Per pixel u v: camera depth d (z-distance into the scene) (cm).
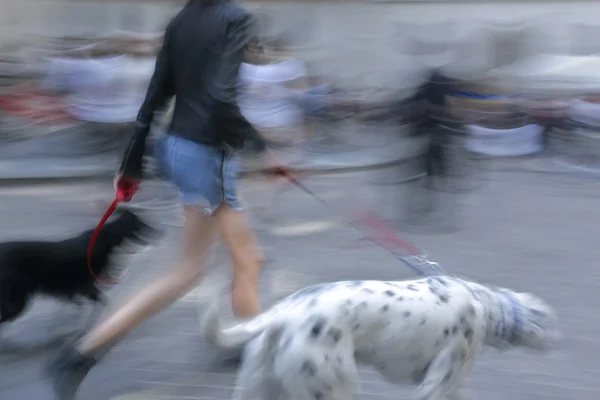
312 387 405
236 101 541
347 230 1068
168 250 930
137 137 580
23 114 1605
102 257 665
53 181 1361
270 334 414
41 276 646
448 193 1231
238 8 555
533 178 1630
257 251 583
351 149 1748
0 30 2733
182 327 695
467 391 593
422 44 3066
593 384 613
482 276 891
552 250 1016
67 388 545
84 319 709
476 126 1838
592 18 3122
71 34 2694
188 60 550
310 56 2930
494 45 3088
